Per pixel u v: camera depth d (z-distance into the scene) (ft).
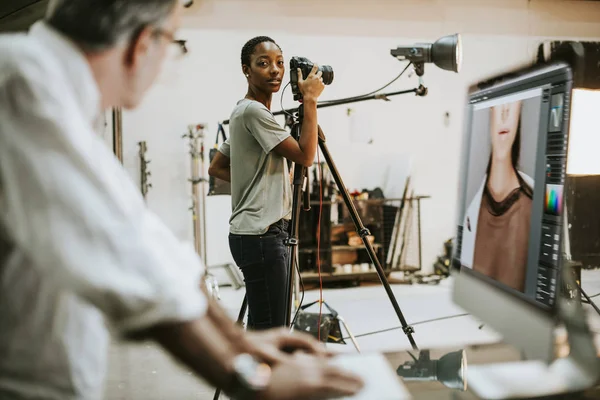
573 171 4.29
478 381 2.40
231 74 18.11
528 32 18.95
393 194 19.25
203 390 8.51
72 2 1.86
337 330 10.39
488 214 3.22
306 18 17.84
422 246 19.65
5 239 1.92
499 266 3.06
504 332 2.91
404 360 2.68
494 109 3.21
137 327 1.67
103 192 1.69
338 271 17.90
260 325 7.02
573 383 2.36
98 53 1.92
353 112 19.06
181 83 17.92
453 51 7.66
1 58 1.77
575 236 19.07
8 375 2.05
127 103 2.15
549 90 2.62
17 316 2.01
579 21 19.08
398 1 18.17
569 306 2.86
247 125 6.82
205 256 17.97
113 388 8.61
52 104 1.71
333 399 1.93
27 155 1.66
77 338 2.13
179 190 18.29
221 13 17.51
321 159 18.53
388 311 14.29
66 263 1.61
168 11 1.97
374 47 18.79
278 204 6.89
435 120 19.57
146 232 1.77
